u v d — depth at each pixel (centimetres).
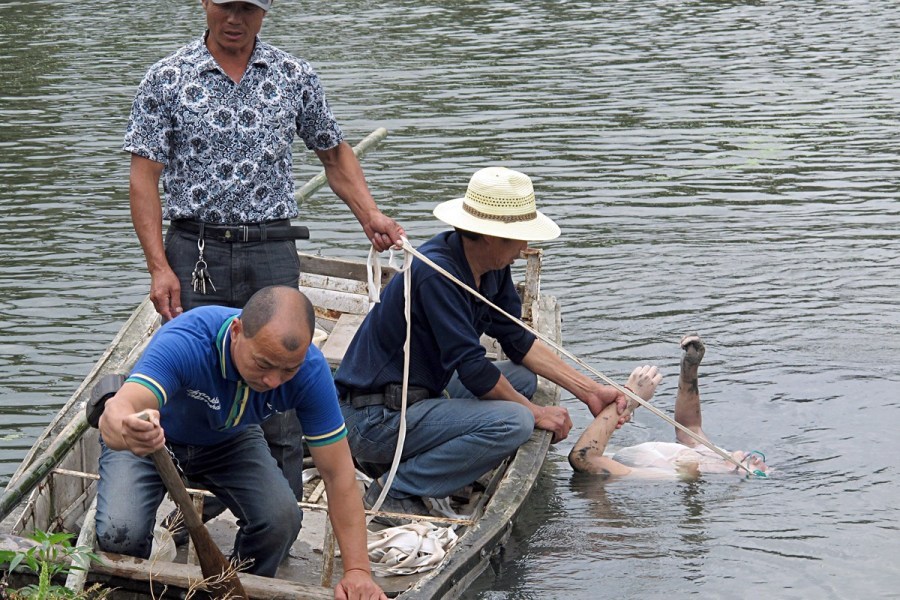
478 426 711
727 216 1368
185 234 691
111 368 809
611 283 1173
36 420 918
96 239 1319
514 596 630
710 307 1109
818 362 982
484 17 2605
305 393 521
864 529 712
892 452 823
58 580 567
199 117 672
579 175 1522
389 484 683
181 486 484
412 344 724
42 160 1605
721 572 660
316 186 955
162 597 563
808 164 1562
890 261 1220
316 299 974
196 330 519
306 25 2542
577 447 794
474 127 1739
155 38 2370
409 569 646
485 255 724
